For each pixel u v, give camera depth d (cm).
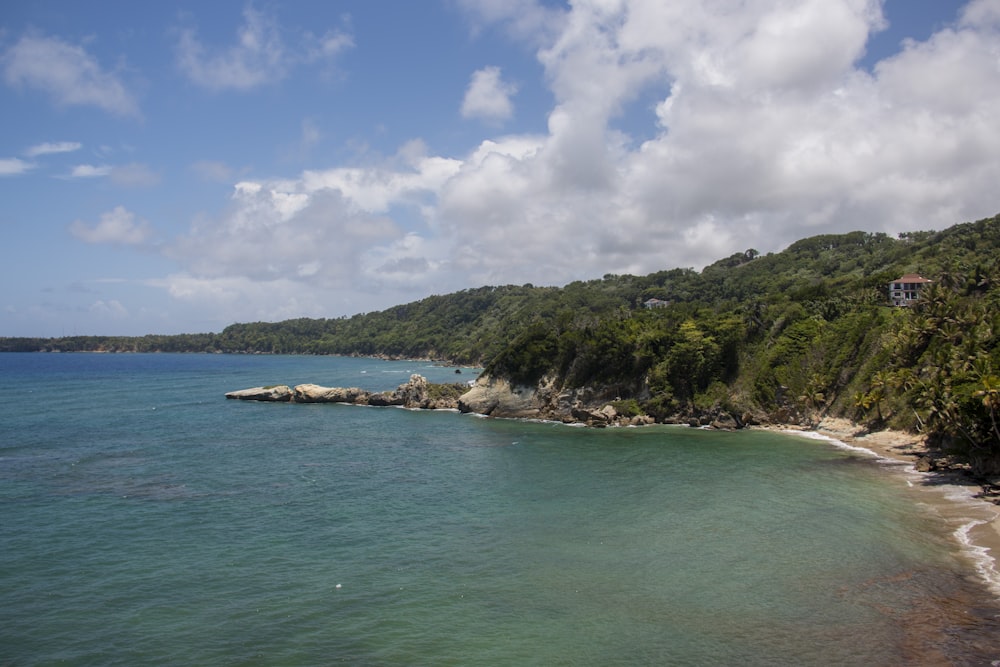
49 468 6875
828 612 3425
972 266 14062
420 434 9544
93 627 3288
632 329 11931
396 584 3850
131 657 3002
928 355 8638
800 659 2967
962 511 5166
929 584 3747
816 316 11194
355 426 10375
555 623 3353
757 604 3538
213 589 3762
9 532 4722
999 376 6291
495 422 10931
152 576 3941
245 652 3059
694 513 5231
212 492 5934
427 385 13675
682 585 3803
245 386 17775
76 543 4509
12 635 3194
